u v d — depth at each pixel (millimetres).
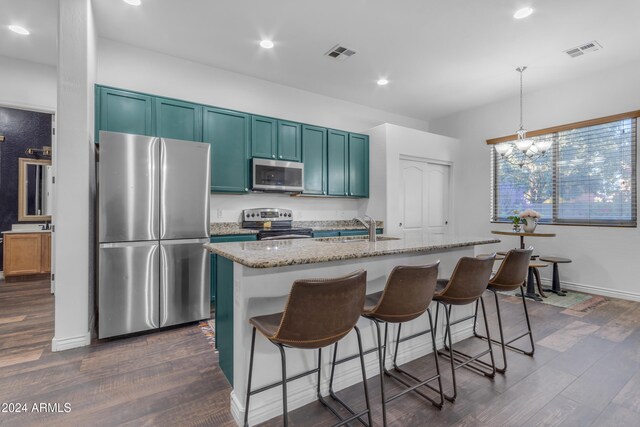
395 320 1595
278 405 1685
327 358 1868
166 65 3463
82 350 2369
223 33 3039
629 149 3639
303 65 3699
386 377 2068
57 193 2332
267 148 3816
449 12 2689
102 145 2508
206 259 2977
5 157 4617
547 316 3141
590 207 3955
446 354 2377
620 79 3672
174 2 2568
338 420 1632
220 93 3793
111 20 2826
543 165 4395
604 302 3578
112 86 3129
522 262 2160
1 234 4551
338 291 1301
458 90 4434
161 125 3113
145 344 2492
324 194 4320
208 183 3000
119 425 1559
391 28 2938
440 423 1604
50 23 2910
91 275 2629
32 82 3625
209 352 2354
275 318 1524
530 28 2912
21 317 3029
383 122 5340
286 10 2682
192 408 1697
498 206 4934
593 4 2553
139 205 2650
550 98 4285
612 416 1643
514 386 1931
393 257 2219
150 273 2701
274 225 4086
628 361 2219
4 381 1935
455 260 2654
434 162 5176
